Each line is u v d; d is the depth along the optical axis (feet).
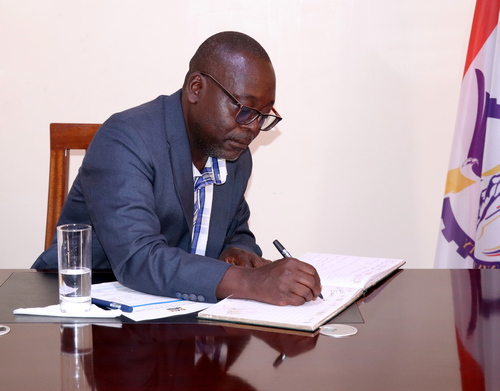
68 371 2.84
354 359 2.99
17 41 7.93
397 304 3.90
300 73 8.02
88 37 7.93
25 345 3.14
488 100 7.18
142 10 7.89
